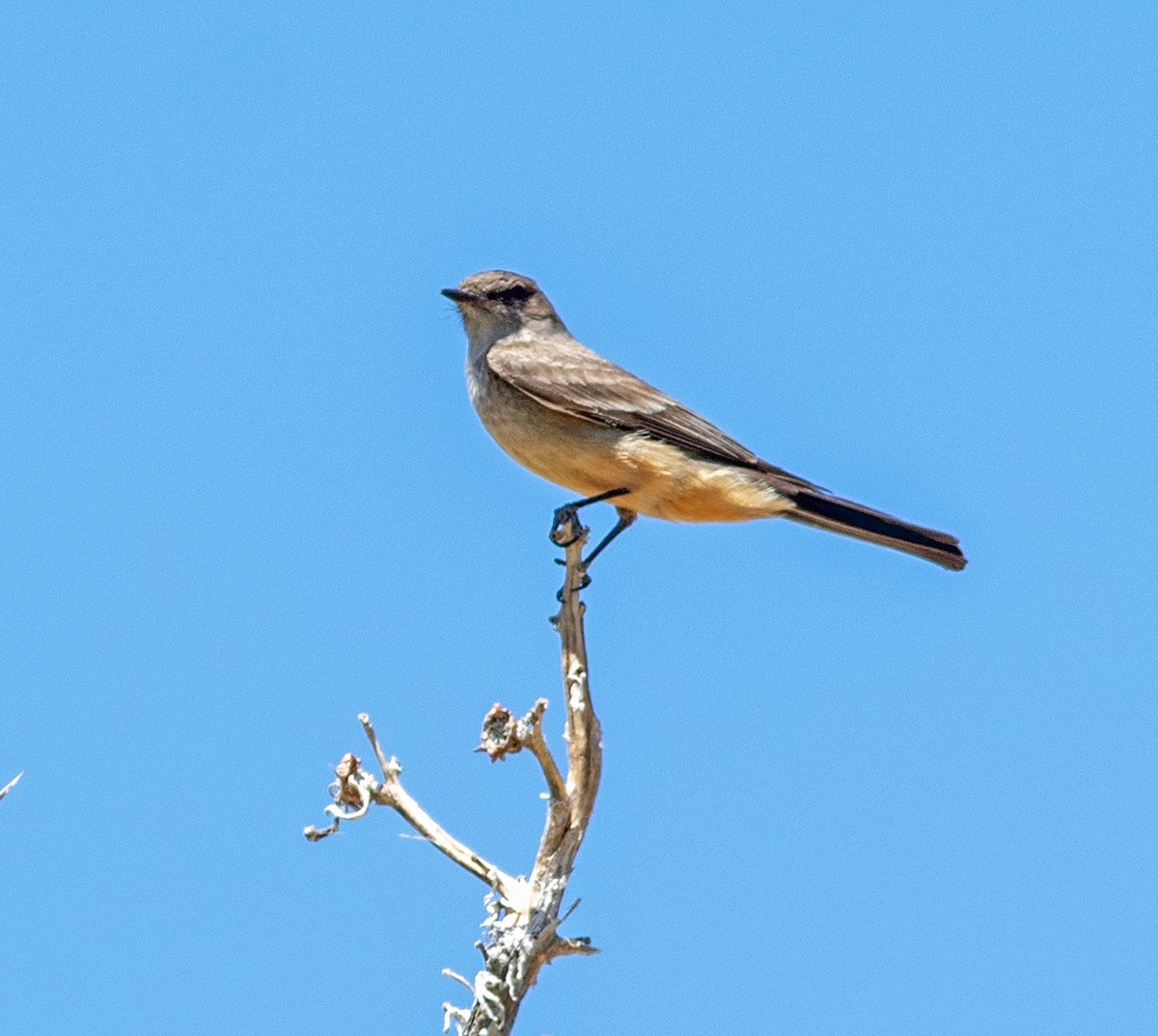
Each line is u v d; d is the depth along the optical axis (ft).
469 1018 22.68
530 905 23.52
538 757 24.00
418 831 24.21
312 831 24.23
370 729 24.52
